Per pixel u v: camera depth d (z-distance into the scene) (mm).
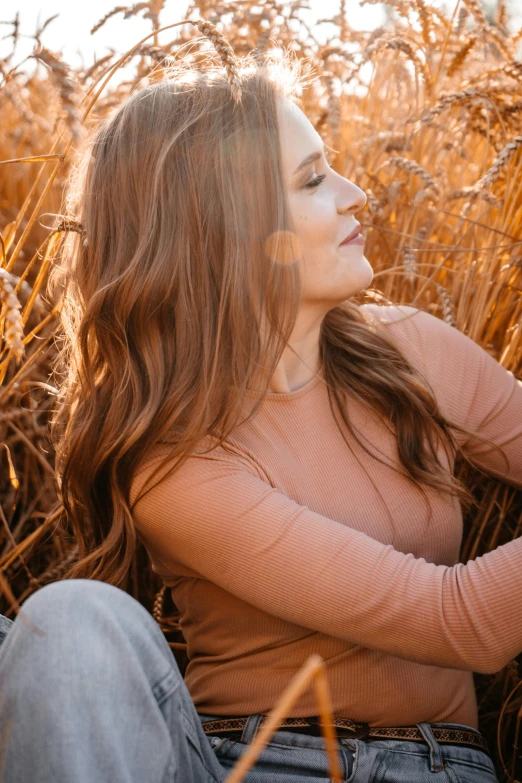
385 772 1022
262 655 1111
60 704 775
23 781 773
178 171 1102
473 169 1974
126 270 1126
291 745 1059
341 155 1940
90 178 1193
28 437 1657
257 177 1078
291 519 1008
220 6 1938
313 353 1188
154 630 913
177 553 1090
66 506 1242
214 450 1081
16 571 1688
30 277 2176
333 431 1155
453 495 1150
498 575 930
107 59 1914
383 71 2186
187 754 912
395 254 1822
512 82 1678
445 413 1264
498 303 1588
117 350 1153
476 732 1113
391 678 1070
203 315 1102
